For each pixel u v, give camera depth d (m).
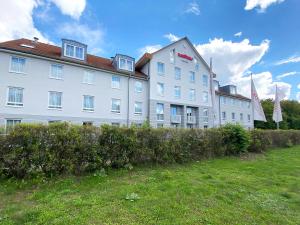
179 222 4.02
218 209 4.71
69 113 23.38
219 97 41.47
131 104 28.52
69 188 5.88
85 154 7.32
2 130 6.13
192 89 35.34
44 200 4.96
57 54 24.05
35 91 21.33
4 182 5.98
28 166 6.26
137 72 31.28
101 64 27.31
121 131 8.27
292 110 62.28
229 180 7.17
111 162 7.97
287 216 4.60
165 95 31.75
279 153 15.38
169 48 33.19
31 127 6.40
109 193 5.46
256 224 4.13
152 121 29.80
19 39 24.39
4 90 19.64
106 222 3.92
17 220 4.02
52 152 6.64
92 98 25.34
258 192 6.08
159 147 9.32
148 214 4.30
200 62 37.16
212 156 12.09
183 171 8.39
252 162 11.22
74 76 24.11
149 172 7.91
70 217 4.07
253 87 25.64
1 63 19.70
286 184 7.04
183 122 33.62
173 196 5.32
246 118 47.28
